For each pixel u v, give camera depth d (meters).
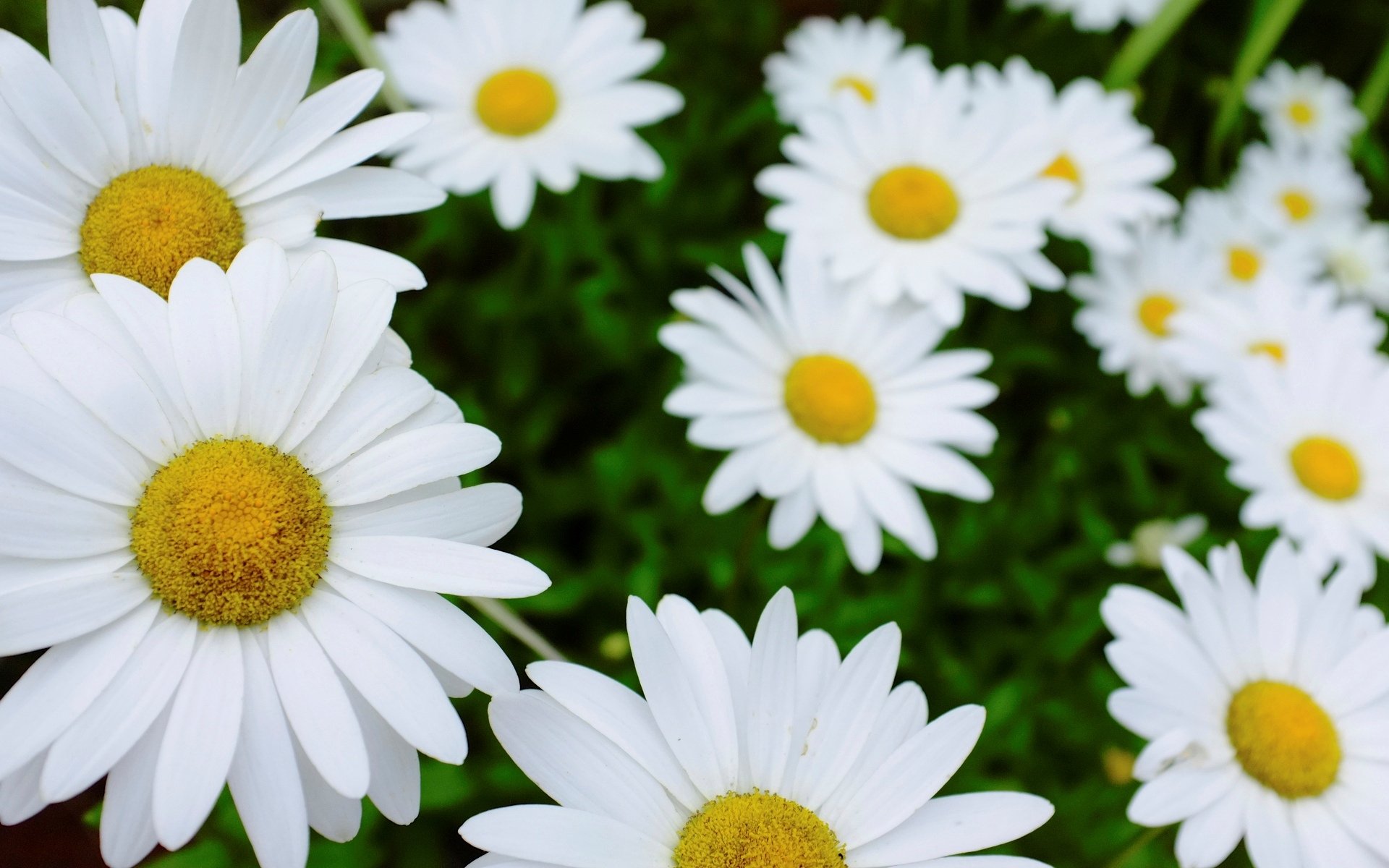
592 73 0.45
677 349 0.41
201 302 0.32
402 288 0.34
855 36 0.55
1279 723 0.36
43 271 0.33
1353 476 0.43
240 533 0.31
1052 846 0.43
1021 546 0.48
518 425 0.49
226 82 0.34
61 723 0.30
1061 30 0.63
